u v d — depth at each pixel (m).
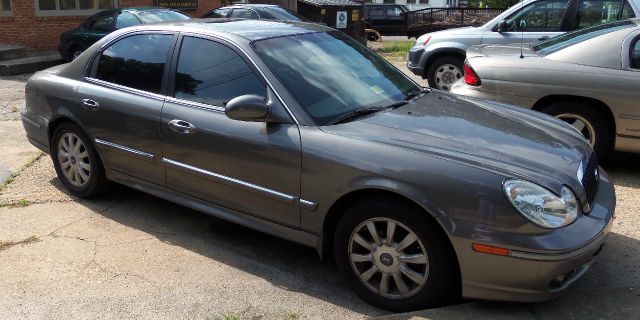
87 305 3.39
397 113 3.77
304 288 3.62
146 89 4.34
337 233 3.44
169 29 4.37
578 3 8.38
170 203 4.97
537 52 6.02
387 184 3.15
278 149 3.54
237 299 3.47
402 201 3.17
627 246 4.06
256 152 3.63
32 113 5.20
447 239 3.09
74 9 16.20
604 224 3.18
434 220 3.08
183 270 3.82
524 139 3.49
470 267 3.02
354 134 3.41
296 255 4.06
